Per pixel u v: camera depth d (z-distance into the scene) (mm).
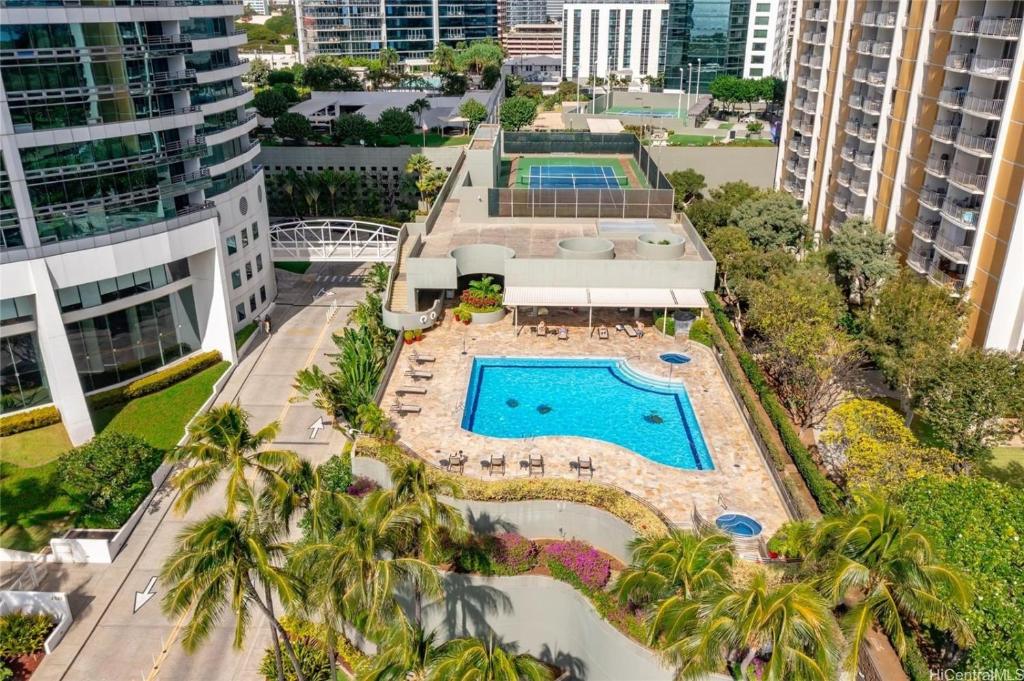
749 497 35438
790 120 83000
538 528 34875
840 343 41812
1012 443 42969
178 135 51312
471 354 49781
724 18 164125
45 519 38844
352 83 141375
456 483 34594
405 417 42188
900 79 56688
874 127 61375
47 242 42156
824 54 72000
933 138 50531
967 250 47500
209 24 55750
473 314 54031
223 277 51938
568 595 31906
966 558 26078
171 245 47938
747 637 21188
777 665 20281
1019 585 24969
